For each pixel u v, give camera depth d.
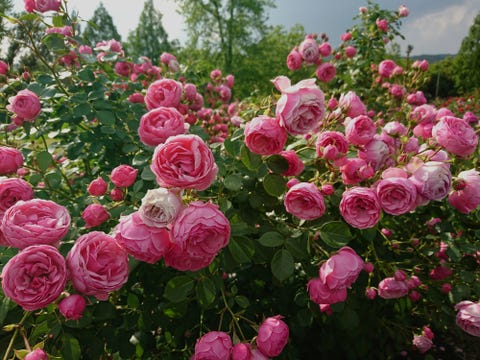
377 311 2.13
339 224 1.25
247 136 1.17
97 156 1.99
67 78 2.06
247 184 1.43
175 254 1.02
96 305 1.23
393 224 2.04
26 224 0.93
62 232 0.96
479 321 1.62
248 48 20.11
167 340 1.65
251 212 1.46
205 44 20.19
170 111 1.26
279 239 1.26
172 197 0.95
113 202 1.38
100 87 1.82
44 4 1.83
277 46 20.38
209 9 19.38
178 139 0.98
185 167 0.96
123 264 0.97
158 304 1.56
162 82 1.54
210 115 2.72
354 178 1.27
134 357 1.63
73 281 0.93
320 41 3.38
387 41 3.62
